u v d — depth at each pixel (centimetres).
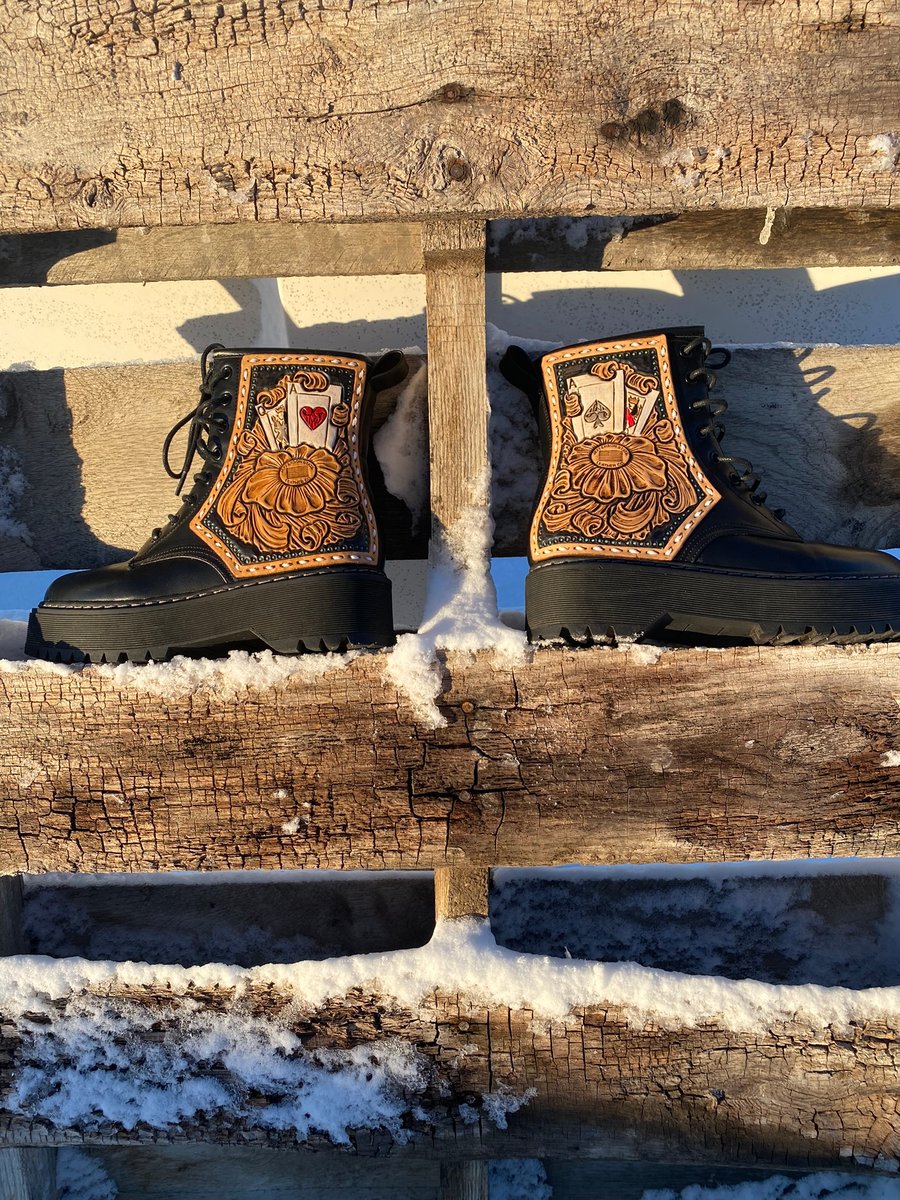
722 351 126
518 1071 115
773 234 132
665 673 117
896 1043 113
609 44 117
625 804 117
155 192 119
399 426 135
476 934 118
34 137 119
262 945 139
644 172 118
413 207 118
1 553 141
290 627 113
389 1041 115
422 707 117
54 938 139
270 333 167
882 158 117
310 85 118
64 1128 115
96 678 118
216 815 118
